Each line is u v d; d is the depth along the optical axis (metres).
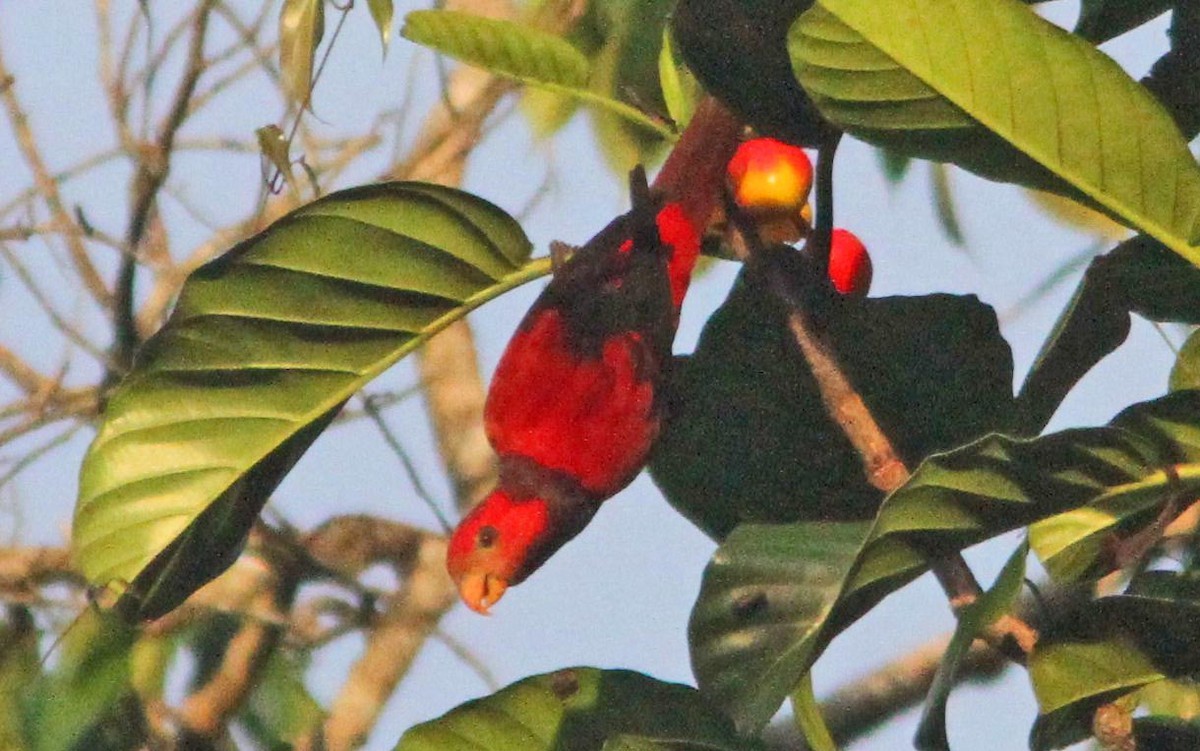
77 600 7.51
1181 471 3.97
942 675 3.79
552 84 6.09
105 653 6.77
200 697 7.82
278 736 7.99
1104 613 4.18
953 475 3.72
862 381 4.89
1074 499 3.97
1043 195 7.86
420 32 5.99
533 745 4.70
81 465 4.76
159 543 4.82
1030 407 4.87
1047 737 4.43
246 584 8.27
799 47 3.89
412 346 4.95
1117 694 4.30
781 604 4.07
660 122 6.25
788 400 4.90
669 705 4.73
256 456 4.88
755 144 5.47
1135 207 4.03
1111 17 4.73
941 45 3.83
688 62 4.48
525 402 6.50
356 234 4.71
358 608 8.68
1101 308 4.60
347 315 4.84
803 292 4.84
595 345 6.35
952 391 4.86
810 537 4.16
